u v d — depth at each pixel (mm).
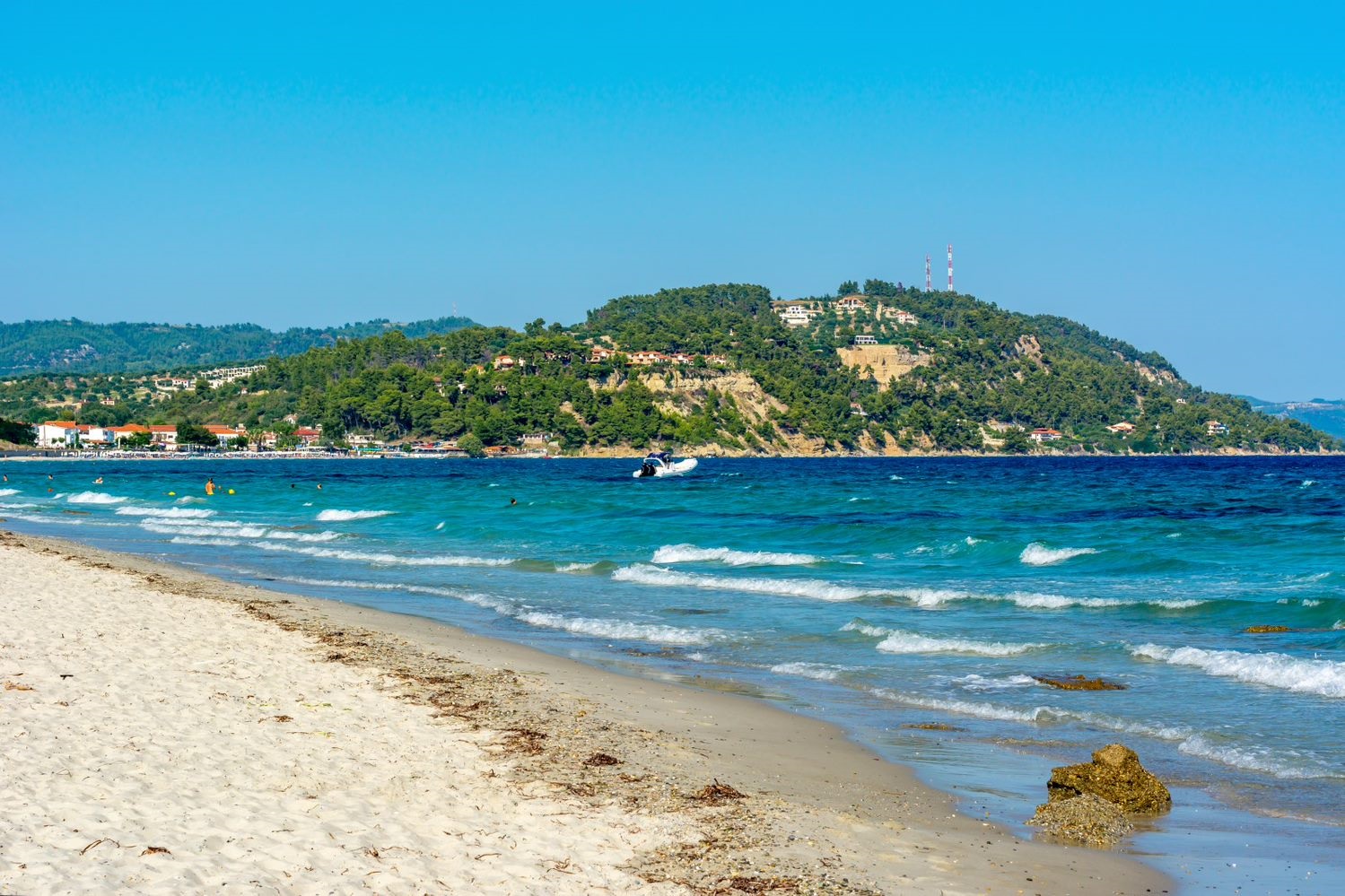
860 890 9070
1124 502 74250
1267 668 18078
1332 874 9703
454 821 10328
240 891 8281
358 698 15477
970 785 12414
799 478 133625
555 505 68375
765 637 22266
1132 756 11875
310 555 39312
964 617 24781
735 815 10930
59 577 28656
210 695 14930
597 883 8953
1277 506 69500
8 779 10609
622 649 21047
